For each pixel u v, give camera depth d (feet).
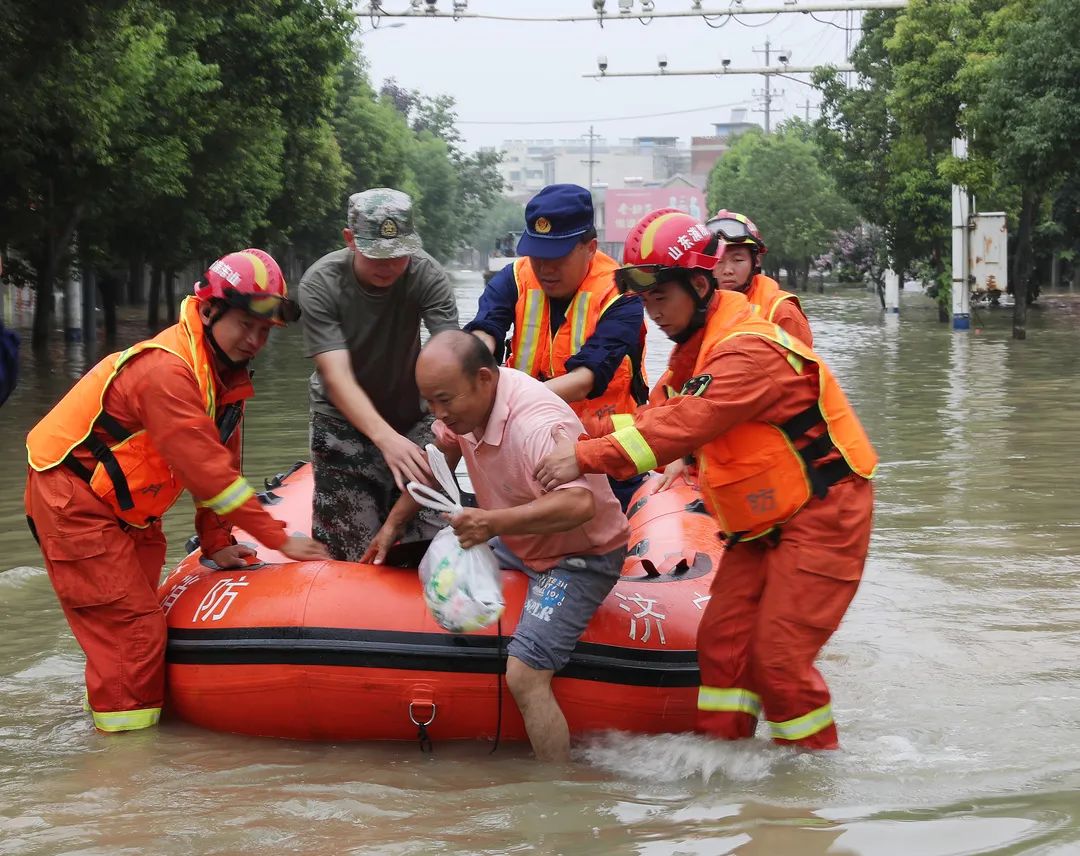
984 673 20.42
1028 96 79.15
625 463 15.78
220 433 18.26
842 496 16.34
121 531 17.89
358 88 200.75
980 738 17.48
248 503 17.65
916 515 32.07
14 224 75.77
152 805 15.29
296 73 86.94
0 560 27.63
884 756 16.74
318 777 16.28
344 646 17.19
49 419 17.87
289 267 203.31
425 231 333.21
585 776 16.28
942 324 113.19
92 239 86.74
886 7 97.40
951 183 102.01
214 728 18.04
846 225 211.20
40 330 81.00
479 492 17.17
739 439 16.24
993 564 27.25
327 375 18.69
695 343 16.79
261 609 17.67
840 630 22.76
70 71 64.95
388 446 17.95
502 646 17.04
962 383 62.59
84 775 16.31
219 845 14.08
